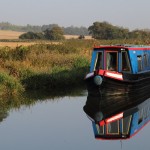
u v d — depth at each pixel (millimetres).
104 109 20734
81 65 32438
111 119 18594
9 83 23625
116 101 22547
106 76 21750
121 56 23531
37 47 37344
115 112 20078
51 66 31266
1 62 28656
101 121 18141
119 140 15047
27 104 21672
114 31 94812
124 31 95000
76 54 37406
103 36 95500
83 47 46469
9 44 57906
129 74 22859
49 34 102062
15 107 20922
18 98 23234
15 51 33438
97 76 21750
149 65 27844
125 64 23922
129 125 17547
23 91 24578
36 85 25906
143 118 18891
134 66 24125
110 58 23734
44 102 22266
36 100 22766
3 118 18344
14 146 14016
